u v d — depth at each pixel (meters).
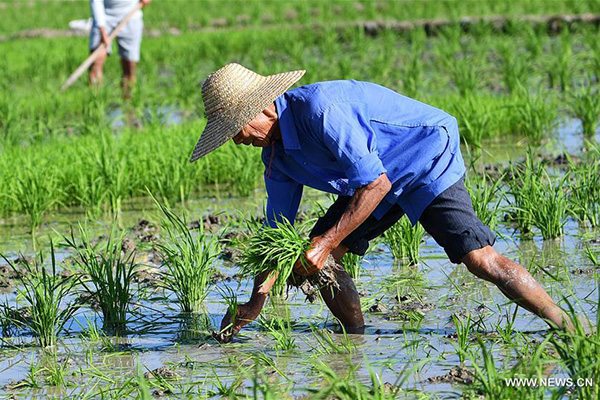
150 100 32.22
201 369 11.12
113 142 23.05
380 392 9.31
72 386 10.86
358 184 10.30
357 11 61.16
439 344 11.35
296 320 12.72
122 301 13.05
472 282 13.77
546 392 9.59
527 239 15.56
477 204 15.32
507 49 34.09
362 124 10.44
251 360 11.30
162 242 16.91
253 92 10.59
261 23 61.31
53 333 12.42
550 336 9.73
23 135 25.89
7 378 11.27
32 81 40.25
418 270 14.58
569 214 16.61
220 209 19.27
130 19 32.66
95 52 32.09
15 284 15.01
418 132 10.72
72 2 84.25
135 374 11.11
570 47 36.16
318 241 10.68
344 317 12.09
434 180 10.75
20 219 19.84
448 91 30.17
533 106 23.38
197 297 13.58
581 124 24.89
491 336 11.35
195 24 61.72
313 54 44.41
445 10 56.47
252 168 20.55
